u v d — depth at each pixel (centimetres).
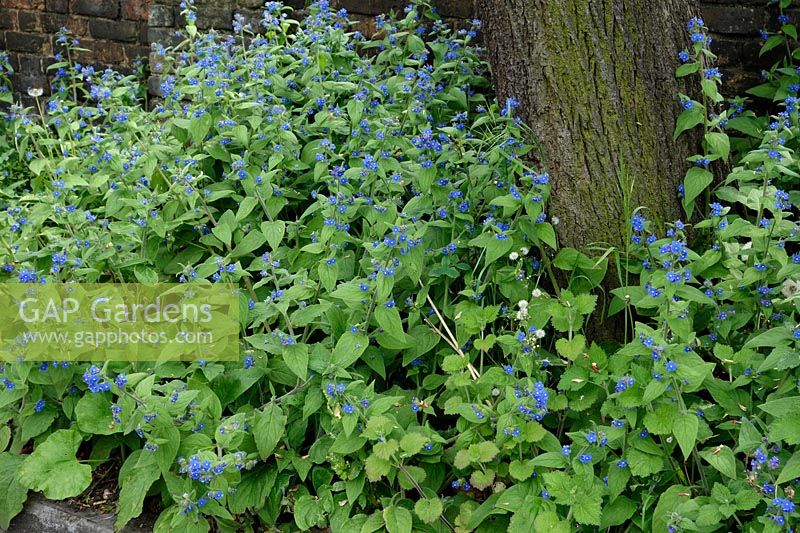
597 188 326
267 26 446
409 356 315
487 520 271
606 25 320
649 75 325
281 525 291
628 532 259
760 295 300
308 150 392
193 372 305
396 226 287
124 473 302
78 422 286
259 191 355
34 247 363
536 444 274
